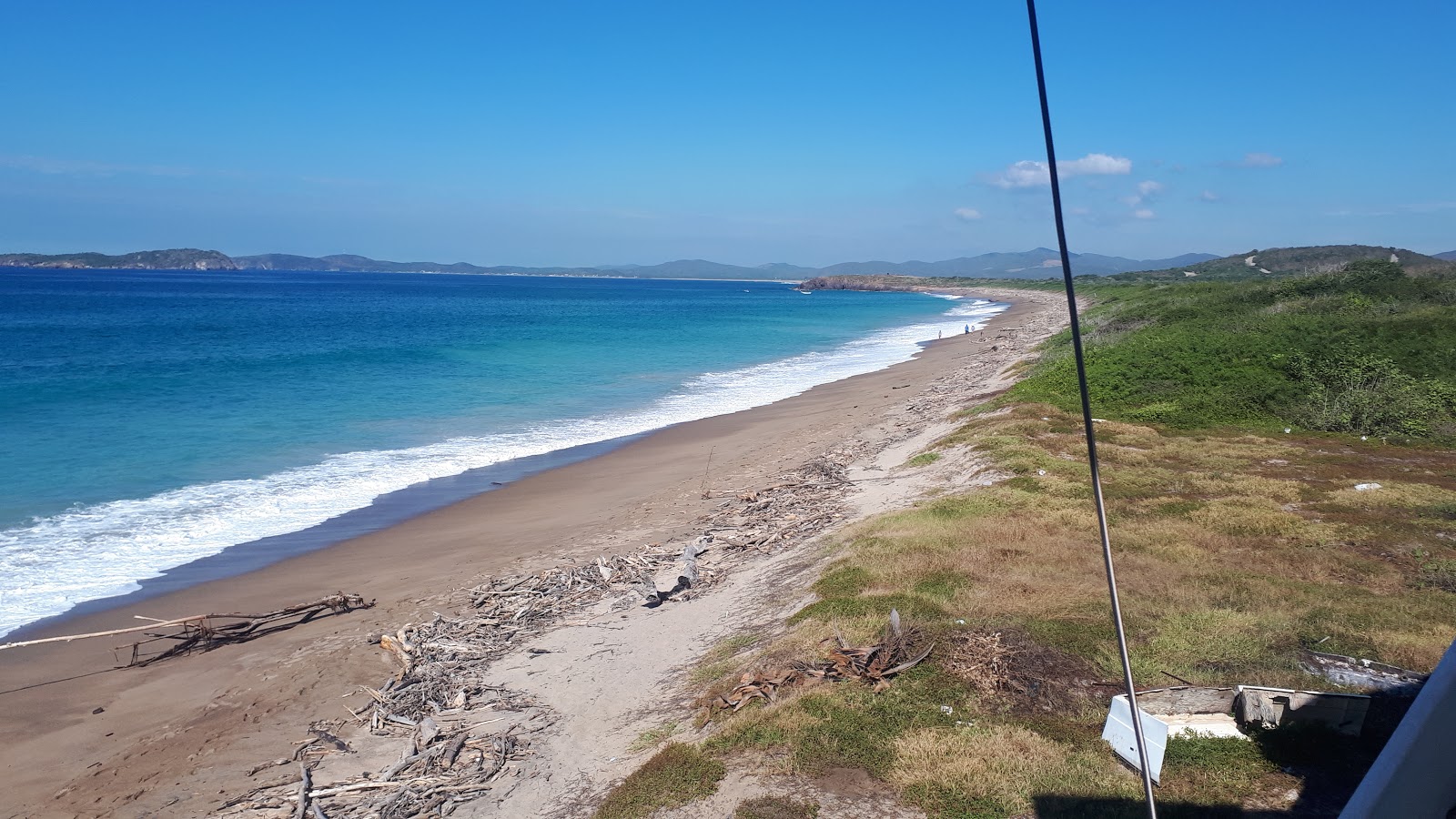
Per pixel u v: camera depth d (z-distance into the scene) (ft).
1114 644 28.55
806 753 23.94
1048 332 159.33
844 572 36.47
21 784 26.76
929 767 22.93
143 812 25.04
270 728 30.01
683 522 53.52
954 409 82.12
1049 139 12.35
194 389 98.02
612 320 247.09
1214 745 23.03
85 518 53.11
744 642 33.01
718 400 103.96
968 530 41.75
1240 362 77.05
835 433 79.25
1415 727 10.89
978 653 28.12
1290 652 27.53
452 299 381.60
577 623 38.32
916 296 547.08
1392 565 35.70
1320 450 57.77
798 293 623.36
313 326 196.13
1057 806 21.04
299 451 71.92
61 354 126.11
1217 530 40.70
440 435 80.53
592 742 27.91
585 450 75.66
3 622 38.88
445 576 45.62
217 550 49.06
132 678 34.06
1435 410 62.69
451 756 27.27
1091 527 41.50
